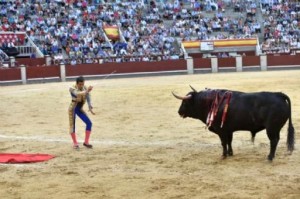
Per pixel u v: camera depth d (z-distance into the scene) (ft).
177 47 134.62
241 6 149.89
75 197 22.80
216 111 29.04
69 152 33.76
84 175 27.02
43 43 121.39
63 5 135.33
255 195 22.09
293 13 147.74
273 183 23.97
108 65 111.34
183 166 28.30
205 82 86.48
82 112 35.14
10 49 114.01
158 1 149.07
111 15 138.00
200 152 32.09
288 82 79.51
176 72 115.55
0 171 28.68
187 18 144.87
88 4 139.85
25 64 112.68
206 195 22.33
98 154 32.76
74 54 119.85
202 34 139.44
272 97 27.63
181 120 46.19
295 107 51.11
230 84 80.28
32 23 125.39
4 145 37.42
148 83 89.76
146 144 35.68
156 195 22.62
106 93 73.46
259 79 88.48
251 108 27.91
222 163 28.63
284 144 33.32
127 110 54.80
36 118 51.90
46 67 105.70
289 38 139.54
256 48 132.87
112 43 128.88
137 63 113.70
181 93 69.77
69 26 128.06
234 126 28.78
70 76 108.17
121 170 27.89
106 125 45.42
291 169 26.61
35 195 23.43
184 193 22.79
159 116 49.52
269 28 141.79
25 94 76.54
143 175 26.48
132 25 137.39
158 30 137.39
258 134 37.22
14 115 54.60
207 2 149.79
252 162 28.48
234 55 122.83
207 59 116.57
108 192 23.43
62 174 27.45
